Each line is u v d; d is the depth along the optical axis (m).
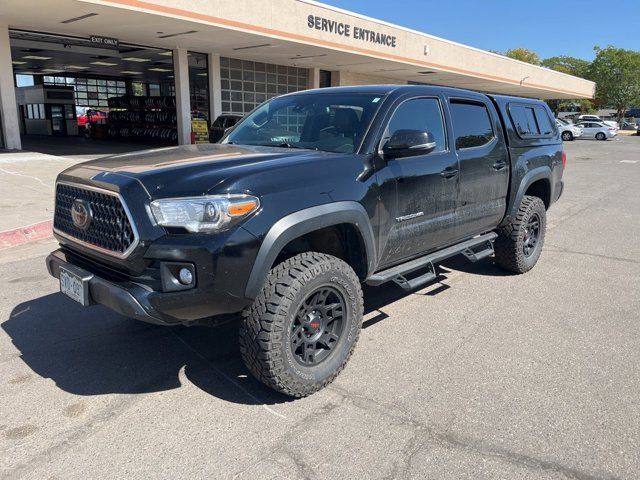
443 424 3.01
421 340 4.14
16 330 4.31
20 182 11.45
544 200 6.27
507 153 5.21
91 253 3.21
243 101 25.55
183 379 3.53
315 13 20.03
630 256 6.79
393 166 3.79
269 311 3.00
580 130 40.03
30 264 6.16
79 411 3.14
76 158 16.61
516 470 2.63
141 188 2.88
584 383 3.50
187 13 15.75
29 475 2.58
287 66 27.33
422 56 26.50
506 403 3.24
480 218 4.92
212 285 2.81
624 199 11.73
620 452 2.77
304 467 2.64
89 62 30.73
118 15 15.32
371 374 3.59
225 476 2.58
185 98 22.67
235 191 2.87
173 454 2.74
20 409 3.16
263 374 3.09
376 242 3.67
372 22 22.86
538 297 5.16
